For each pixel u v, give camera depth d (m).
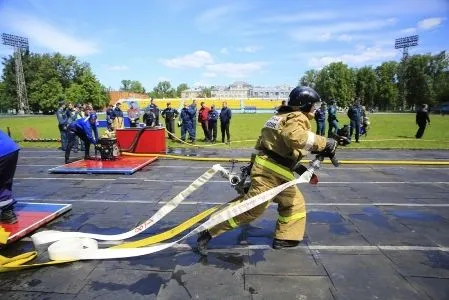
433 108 76.31
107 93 91.06
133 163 10.03
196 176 8.56
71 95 80.88
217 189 7.20
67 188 7.29
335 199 6.39
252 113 66.06
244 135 20.58
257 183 3.84
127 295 3.21
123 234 4.39
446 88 82.62
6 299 3.16
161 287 3.34
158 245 4.05
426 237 4.57
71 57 88.75
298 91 3.80
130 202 6.25
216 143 16.28
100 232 4.82
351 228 4.89
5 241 4.10
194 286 3.35
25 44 75.12
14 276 3.57
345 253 4.07
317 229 4.84
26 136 17.73
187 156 11.83
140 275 3.57
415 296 3.19
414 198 6.47
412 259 3.93
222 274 3.57
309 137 3.53
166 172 9.09
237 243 4.35
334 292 3.24
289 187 4.03
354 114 16.00
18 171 9.27
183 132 16.41
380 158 11.39
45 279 3.51
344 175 8.62
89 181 7.98
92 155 12.25
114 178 8.31
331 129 16.05
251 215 3.83
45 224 5.07
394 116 50.69
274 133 3.76
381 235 4.63
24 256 3.88
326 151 3.76
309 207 5.89
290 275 3.55
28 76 83.12
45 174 8.83
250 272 3.62
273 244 4.21
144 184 7.67
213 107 16.86
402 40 80.50
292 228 4.15
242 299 3.12
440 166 9.93
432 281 3.45
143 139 11.84
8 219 4.77
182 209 5.83
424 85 85.12
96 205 6.06
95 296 3.20
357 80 98.50
